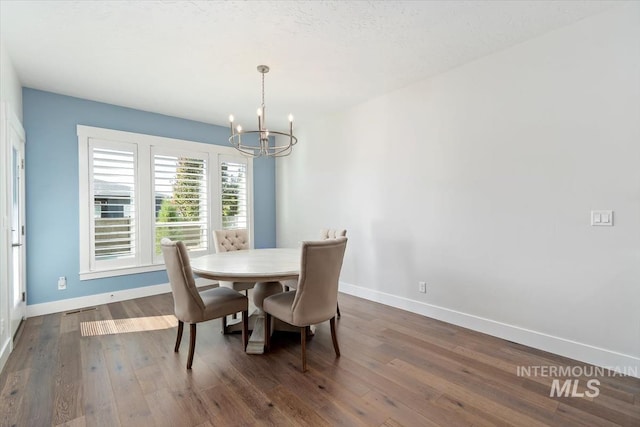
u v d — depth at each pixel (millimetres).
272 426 1605
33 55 2605
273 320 2811
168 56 2645
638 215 2025
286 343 2605
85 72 2926
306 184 4766
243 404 1783
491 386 1951
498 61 2637
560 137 2326
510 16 2145
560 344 2350
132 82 3166
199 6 1998
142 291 3967
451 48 2568
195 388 1942
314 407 1755
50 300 3371
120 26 2211
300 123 4648
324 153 4422
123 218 3830
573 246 2285
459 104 2910
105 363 2250
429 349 2469
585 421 1628
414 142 3297
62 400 1817
